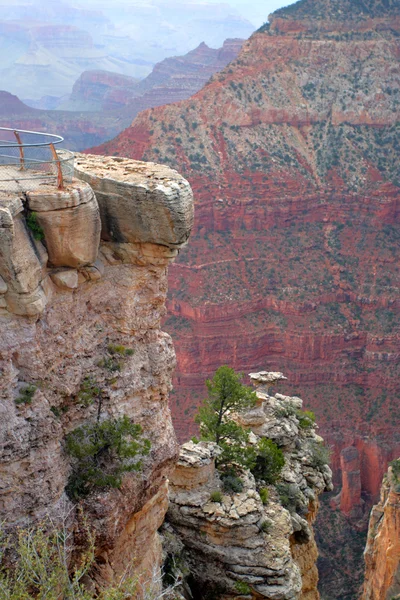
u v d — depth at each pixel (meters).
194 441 32.94
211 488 31.33
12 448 19.09
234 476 32.38
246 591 29.73
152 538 25.88
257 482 35.00
